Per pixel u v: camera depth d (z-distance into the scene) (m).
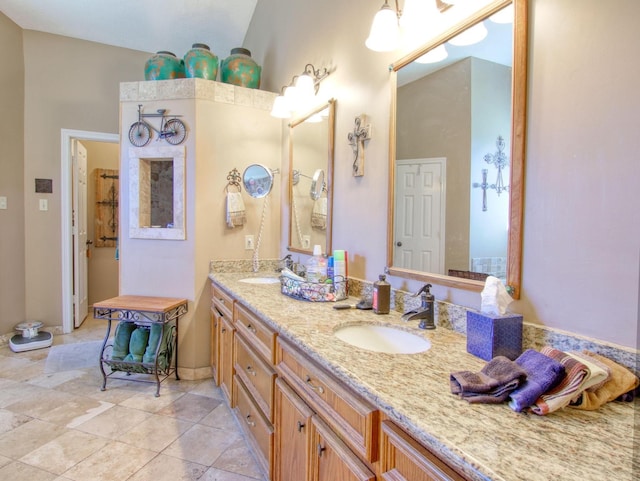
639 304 0.68
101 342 3.53
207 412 2.28
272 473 1.49
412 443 0.74
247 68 2.98
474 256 1.24
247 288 2.16
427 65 1.47
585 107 0.92
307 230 2.51
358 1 1.93
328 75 2.23
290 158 2.80
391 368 0.96
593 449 0.61
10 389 2.55
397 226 1.62
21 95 3.50
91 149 4.55
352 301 1.78
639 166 0.82
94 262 4.56
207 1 3.48
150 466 1.76
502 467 0.56
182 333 2.78
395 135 1.64
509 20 1.12
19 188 3.51
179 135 2.73
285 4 2.91
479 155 1.22
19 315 3.53
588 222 0.92
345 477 0.95
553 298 0.99
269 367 1.55
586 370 0.74
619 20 0.86
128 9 3.45
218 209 2.83
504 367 0.83
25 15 3.39
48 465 1.75
